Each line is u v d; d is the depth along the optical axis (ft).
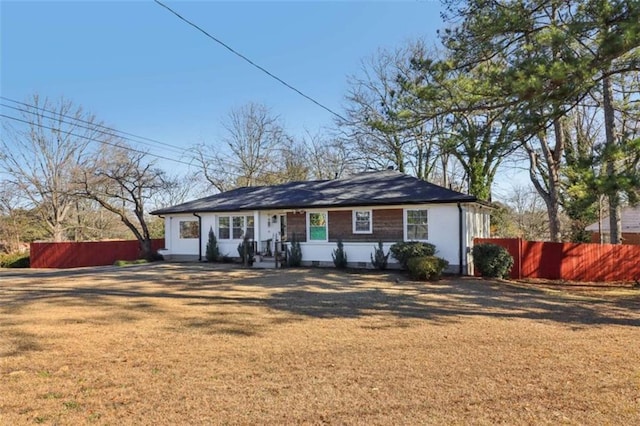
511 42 35.68
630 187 26.68
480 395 13.85
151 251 78.23
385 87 95.50
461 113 39.42
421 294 36.55
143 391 14.64
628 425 11.57
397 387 14.69
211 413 12.73
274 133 124.57
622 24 25.93
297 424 11.92
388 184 62.90
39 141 108.47
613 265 50.21
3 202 104.58
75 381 15.74
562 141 63.67
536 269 52.90
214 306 30.99
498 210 80.12
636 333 22.81
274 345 20.48
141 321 26.11
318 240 61.41
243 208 65.62
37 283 47.50
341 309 29.76
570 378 15.44
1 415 12.76
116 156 103.19
